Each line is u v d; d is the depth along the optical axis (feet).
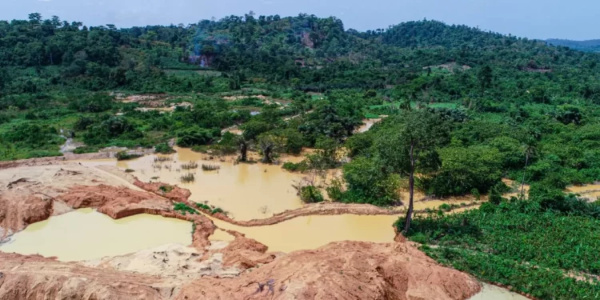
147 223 125.59
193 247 107.96
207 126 265.34
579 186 168.76
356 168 151.64
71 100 344.69
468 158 160.25
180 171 179.22
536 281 92.12
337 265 85.40
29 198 129.59
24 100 327.47
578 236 112.78
